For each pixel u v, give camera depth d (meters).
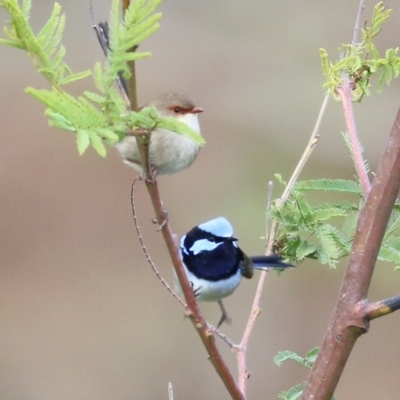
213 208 16.83
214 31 20.02
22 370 14.05
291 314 14.26
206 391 13.72
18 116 18.61
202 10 20.36
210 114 18.48
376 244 3.79
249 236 16.11
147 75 19.14
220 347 13.77
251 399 13.27
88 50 19.17
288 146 17.78
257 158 17.67
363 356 13.72
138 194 17.31
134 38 3.44
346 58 4.96
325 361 3.80
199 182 17.41
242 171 17.56
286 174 17.30
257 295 5.64
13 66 19.22
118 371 14.06
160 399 13.72
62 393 13.80
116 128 3.43
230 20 20.14
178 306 15.08
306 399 3.80
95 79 3.48
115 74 3.47
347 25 19.28
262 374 13.46
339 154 17.38
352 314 3.76
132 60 3.46
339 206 5.56
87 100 3.39
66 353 14.39
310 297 14.46
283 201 5.69
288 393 5.00
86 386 13.89
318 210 5.52
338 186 5.36
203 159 17.78
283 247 5.71
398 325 14.01
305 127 17.98
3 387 13.86
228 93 18.88
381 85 5.03
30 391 13.80
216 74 19.30
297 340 13.91
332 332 3.81
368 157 16.80
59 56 3.46
